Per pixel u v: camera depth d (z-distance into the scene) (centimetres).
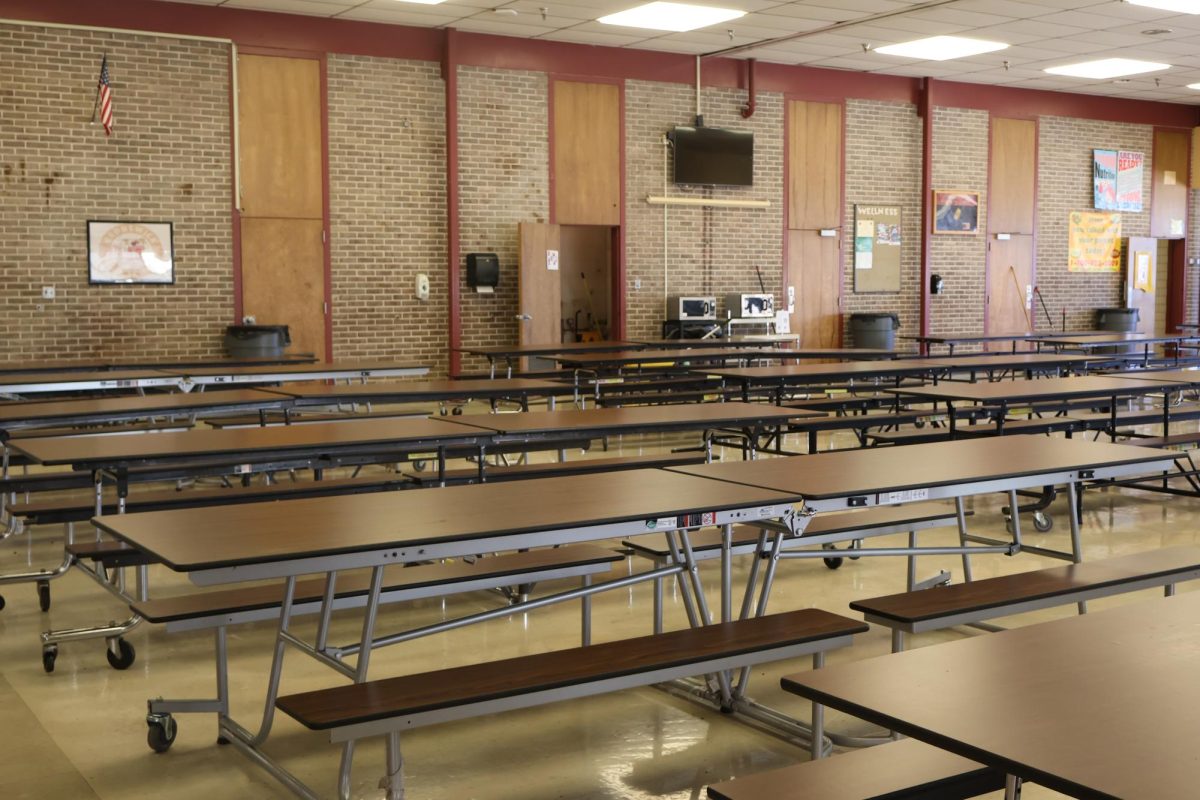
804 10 1151
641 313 1361
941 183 1558
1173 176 1780
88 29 1046
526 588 496
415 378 1233
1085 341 1150
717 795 215
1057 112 1648
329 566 264
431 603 503
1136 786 142
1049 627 217
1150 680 184
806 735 336
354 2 1097
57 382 691
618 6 1121
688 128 1355
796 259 1461
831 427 725
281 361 933
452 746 338
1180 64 1448
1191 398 1220
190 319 1113
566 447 641
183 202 1102
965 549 432
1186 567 362
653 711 366
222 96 1111
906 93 1523
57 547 612
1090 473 393
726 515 317
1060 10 1156
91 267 1064
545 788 308
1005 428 698
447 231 1237
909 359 955
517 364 1262
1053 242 1669
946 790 221
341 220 1181
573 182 1303
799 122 1448
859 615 474
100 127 1058
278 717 364
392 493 340
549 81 1278
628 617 477
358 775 317
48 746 340
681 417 544
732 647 293
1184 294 1822
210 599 352
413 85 1207
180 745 341
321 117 1161
